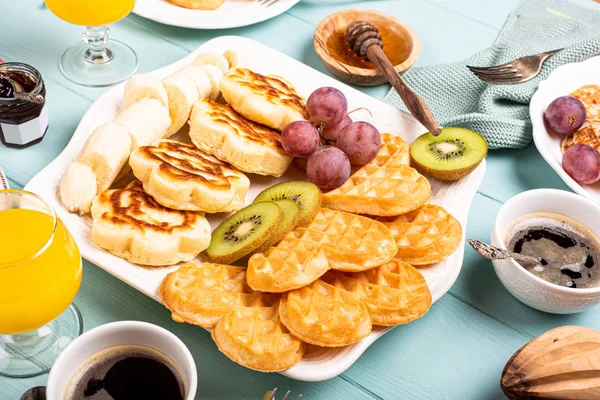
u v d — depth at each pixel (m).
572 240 0.77
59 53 0.92
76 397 0.64
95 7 0.83
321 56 0.91
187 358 0.64
